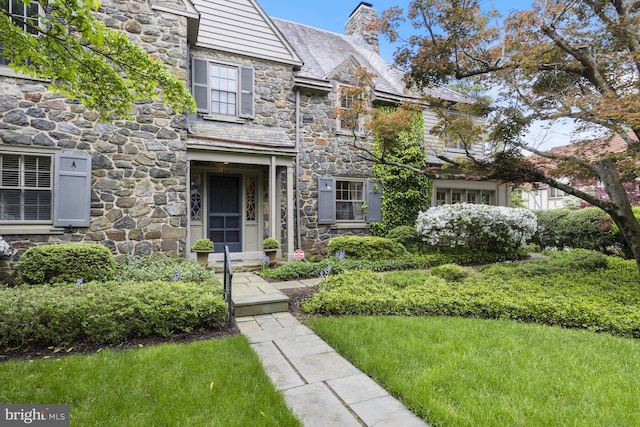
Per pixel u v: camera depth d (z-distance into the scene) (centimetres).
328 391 236
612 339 319
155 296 344
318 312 410
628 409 206
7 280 481
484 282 502
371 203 892
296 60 812
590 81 509
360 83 642
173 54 591
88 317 301
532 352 287
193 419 197
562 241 1051
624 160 480
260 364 267
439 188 1023
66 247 457
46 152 509
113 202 548
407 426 197
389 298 416
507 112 498
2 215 492
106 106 359
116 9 552
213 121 731
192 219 732
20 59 291
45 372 245
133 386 229
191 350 288
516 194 1827
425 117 987
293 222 802
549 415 200
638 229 506
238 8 763
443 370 254
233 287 493
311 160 827
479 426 192
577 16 493
